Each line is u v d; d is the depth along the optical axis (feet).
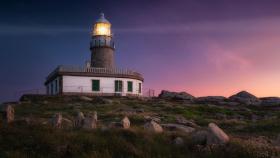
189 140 49.19
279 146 49.60
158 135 52.16
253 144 46.83
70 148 44.80
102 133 52.39
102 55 203.10
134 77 186.09
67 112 107.86
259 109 162.71
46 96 161.99
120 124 63.41
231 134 71.46
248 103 182.50
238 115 130.62
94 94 175.22
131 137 50.67
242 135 70.33
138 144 47.60
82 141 47.06
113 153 43.96
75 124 61.67
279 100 181.47
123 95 180.65
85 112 107.34
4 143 46.44
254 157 42.50
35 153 43.60
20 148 45.19
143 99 172.76
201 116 119.75
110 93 178.40
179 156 43.57
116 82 180.45
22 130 50.98
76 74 173.58
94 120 62.23
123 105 138.31
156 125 60.59
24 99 158.61
